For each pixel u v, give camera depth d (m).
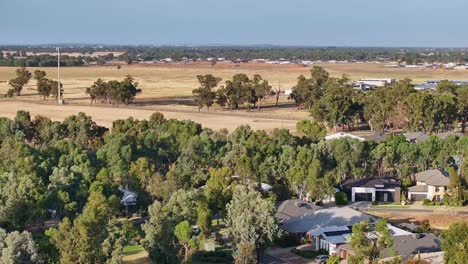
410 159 118.19
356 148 117.56
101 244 62.69
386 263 62.44
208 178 106.88
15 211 76.12
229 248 79.50
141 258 74.06
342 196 105.31
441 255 69.69
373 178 113.69
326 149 117.81
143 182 93.88
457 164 119.00
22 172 92.69
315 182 99.50
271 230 73.56
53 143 128.12
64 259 59.62
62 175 88.44
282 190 100.31
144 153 117.44
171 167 119.44
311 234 81.88
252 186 92.81
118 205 81.81
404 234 78.19
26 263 58.44
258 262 73.88
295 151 113.00
